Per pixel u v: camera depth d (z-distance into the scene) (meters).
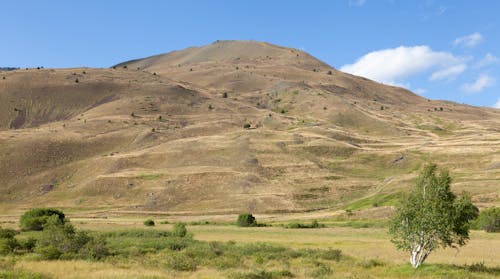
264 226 92.38
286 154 169.75
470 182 122.12
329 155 173.00
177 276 28.39
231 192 138.25
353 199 134.75
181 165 161.62
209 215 121.50
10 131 198.00
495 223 77.75
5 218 113.81
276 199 132.25
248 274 28.59
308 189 141.12
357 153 176.12
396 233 34.75
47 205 138.00
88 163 168.12
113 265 33.16
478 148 169.38
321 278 28.73
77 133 195.50
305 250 44.22
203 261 36.19
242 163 158.88
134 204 134.75
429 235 32.81
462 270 31.89
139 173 154.00
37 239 46.34
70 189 150.38
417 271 31.64
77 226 79.06
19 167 162.12
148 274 28.61
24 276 26.20
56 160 170.88
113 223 90.31
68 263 33.69
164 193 139.25
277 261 37.81
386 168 164.25
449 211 32.75
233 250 44.28
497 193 109.06
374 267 34.75
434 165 34.34
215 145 177.38
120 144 189.75
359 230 79.19
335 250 42.03
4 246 42.84
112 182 148.12
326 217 107.62
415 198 33.81
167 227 82.06
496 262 38.97
